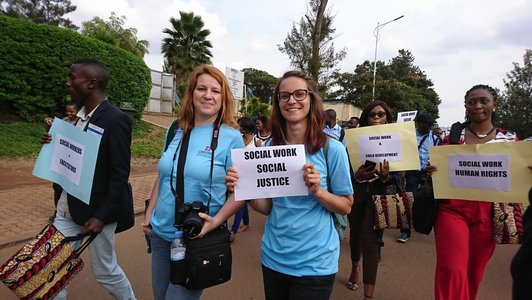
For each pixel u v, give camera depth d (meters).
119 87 12.65
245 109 16.91
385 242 4.92
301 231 1.80
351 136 3.17
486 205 2.49
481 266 2.57
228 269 1.90
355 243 3.39
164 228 2.04
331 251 1.83
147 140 12.84
